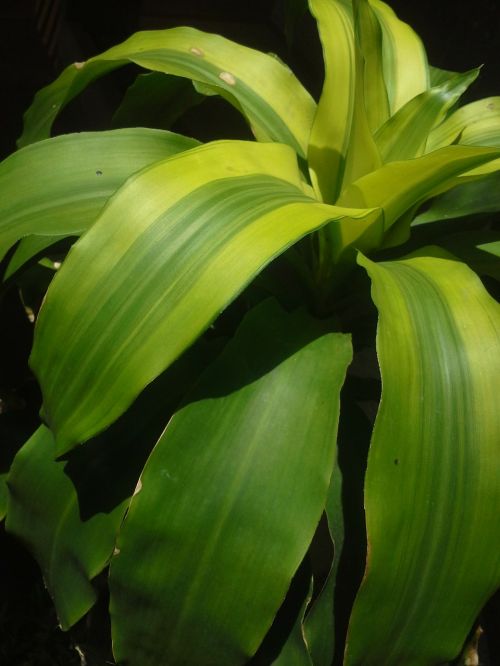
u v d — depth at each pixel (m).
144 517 0.35
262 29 1.05
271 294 0.45
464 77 0.45
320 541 0.49
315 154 0.47
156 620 0.36
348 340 0.40
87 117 0.97
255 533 0.35
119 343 0.33
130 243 0.34
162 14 1.05
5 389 0.60
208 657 0.36
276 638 0.39
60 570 0.41
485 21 0.71
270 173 0.39
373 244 0.43
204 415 0.37
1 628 0.60
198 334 0.32
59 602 0.41
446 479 0.33
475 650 0.59
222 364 0.38
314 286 0.45
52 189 0.42
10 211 0.41
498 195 0.48
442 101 0.44
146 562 0.35
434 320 0.36
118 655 0.37
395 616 0.33
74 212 0.41
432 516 0.33
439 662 0.35
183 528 0.35
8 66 1.09
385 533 0.32
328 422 0.37
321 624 0.38
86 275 0.34
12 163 0.42
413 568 0.33
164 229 0.34
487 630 0.59
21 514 0.43
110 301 0.34
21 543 0.43
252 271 0.32
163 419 0.42
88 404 0.34
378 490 0.32
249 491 0.35
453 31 0.76
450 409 0.34
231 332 0.48
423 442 0.33
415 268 0.40
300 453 0.36
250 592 0.35
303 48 0.98
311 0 0.48
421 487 0.33
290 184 0.39
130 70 0.97
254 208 0.35
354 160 0.43
